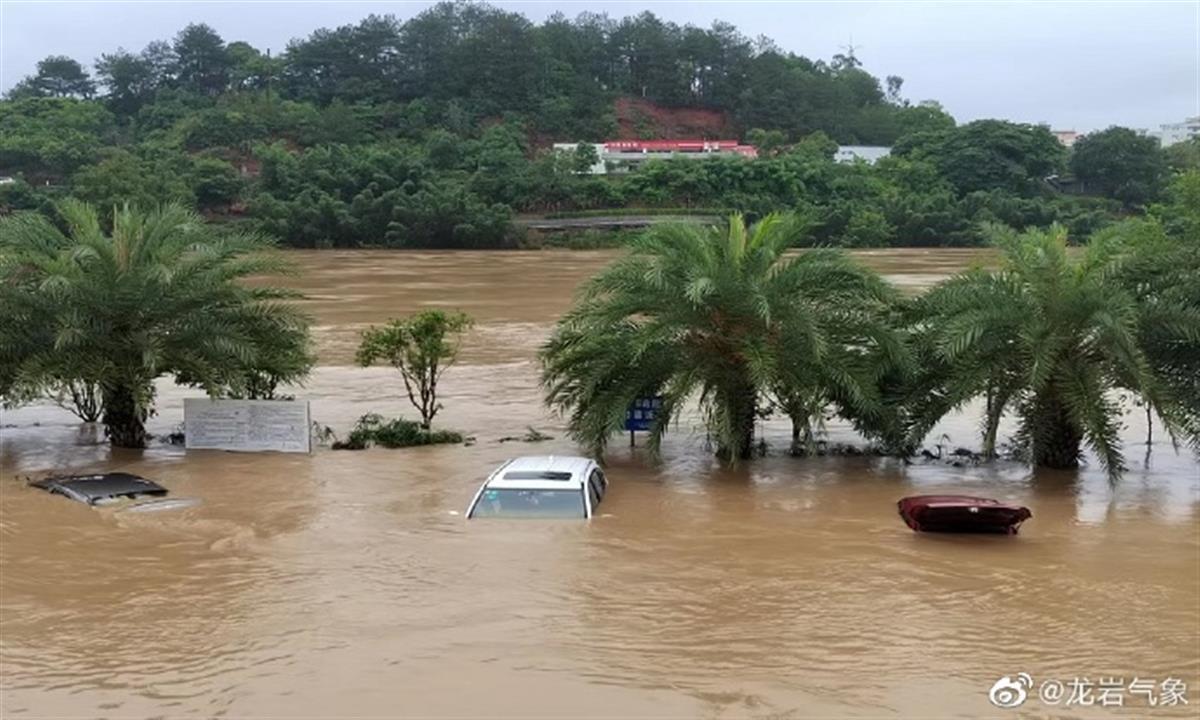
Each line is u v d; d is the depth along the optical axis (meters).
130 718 9.52
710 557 14.25
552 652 10.91
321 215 122.88
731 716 9.49
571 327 21.61
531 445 22.97
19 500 17.38
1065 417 20.59
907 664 10.70
